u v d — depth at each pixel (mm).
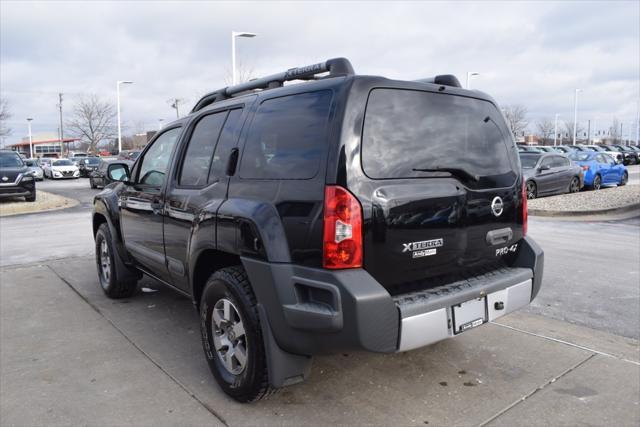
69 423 3115
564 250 8133
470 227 3332
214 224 3406
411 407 3277
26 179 17188
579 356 4020
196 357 4090
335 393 3463
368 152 2865
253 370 3125
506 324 4746
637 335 4461
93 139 54688
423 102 3182
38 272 6891
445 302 2996
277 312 2945
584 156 20172
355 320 2662
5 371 3834
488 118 3641
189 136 4195
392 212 2885
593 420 3105
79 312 5207
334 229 2730
